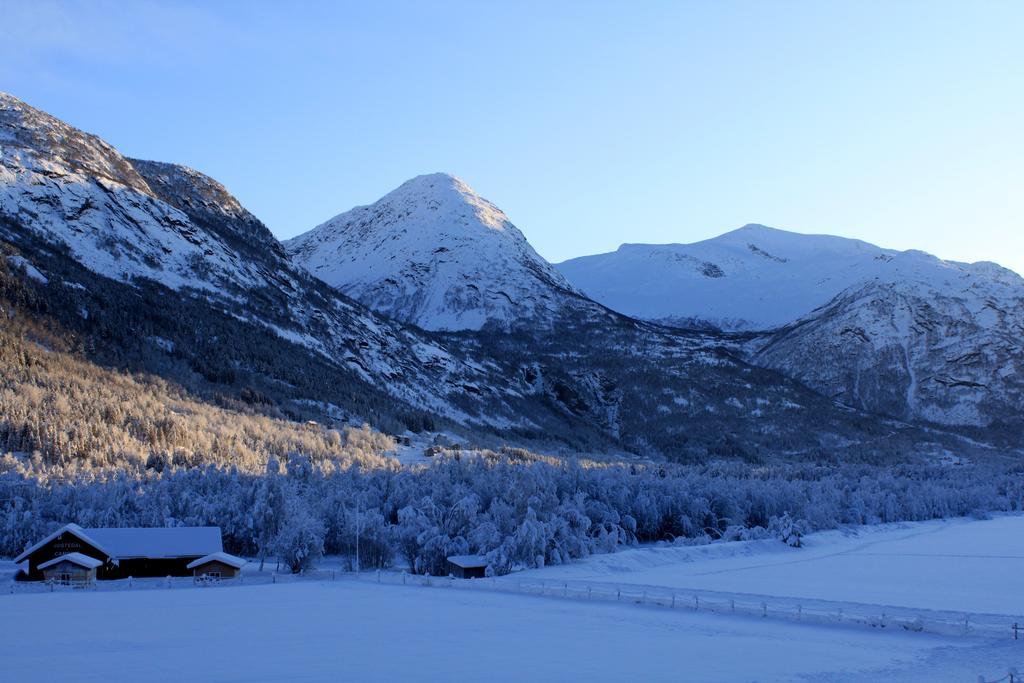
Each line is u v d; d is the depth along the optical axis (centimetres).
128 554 9469
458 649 5678
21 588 8638
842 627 6544
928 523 16300
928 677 5028
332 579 9606
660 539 13612
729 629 6456
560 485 13150
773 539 13112
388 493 12350
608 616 6994
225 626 6481
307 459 13588
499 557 10094
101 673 4916
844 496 16188
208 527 10200
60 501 10606
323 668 5103
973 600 8100
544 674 5016
